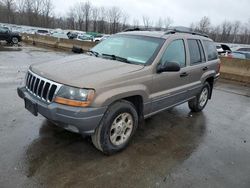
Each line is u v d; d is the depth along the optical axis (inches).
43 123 174.6
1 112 189.8
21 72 359.3
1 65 409.4
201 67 208.8
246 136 186.7
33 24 3186.5
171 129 187.2
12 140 148.3
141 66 150.6
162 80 161.2
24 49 749.9
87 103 120.9
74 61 155.6
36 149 140.9
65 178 118.9
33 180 115.5
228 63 446.9
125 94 134.8
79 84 121.6
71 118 120.7
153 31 190.5
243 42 2891.2
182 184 122.3
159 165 136.6
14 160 128.9
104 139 133.3
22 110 196.4
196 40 208.5
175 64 151.2
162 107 171.5
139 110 154.4
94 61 154.2
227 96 313.3
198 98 222.2
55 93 124.3
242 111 250.2
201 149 159.6
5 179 114.4
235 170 138.6
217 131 191.8
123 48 173.6
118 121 140.1
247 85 404.2
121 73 137.2
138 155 144.6
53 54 652.7
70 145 148.0
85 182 117.4
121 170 129.0
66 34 1584.6
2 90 251.4
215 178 129.4
